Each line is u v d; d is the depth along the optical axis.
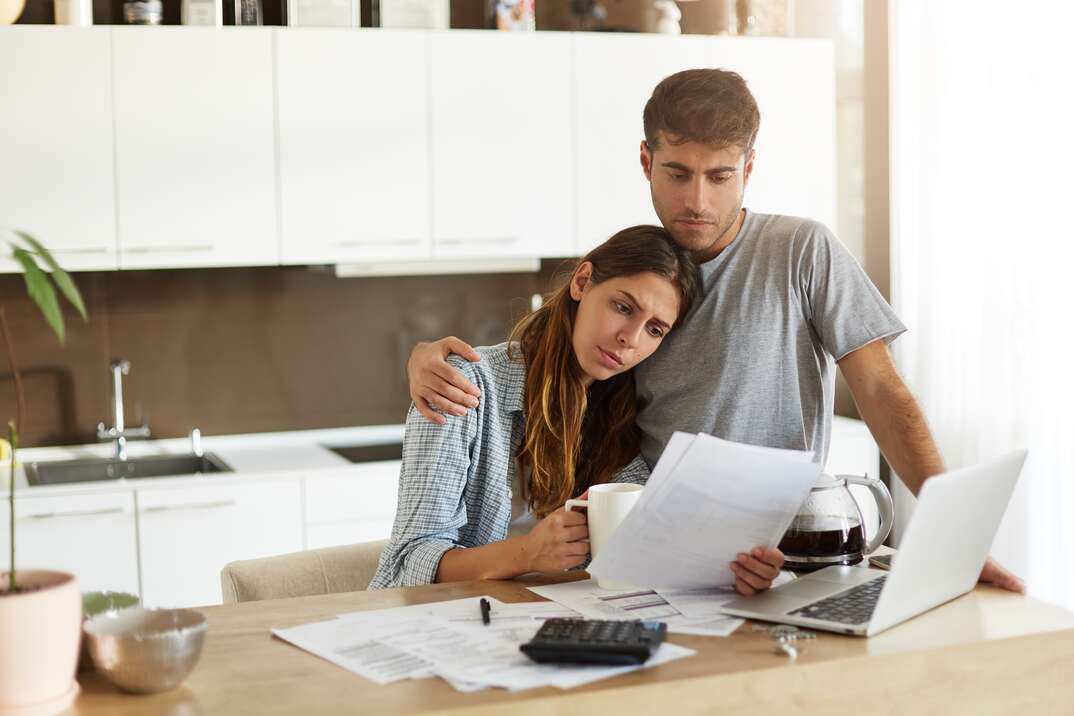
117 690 1.28
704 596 1.62
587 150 3.88
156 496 3.36
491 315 4.26
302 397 4.10
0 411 3.76
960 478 1.40
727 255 2.04
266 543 3.46
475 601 1.62
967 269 3.85
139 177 3.50
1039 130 3.52
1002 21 3.64
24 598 1.17
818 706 1.33
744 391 2.04
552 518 1.71
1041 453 3.58
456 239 3.78
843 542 1.71
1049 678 1.44
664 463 1.48
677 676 1.29
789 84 4.04
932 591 1.51
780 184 4.05
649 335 1.92
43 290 1.17
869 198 4.34
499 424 1.98
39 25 3.44
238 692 1.27
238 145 3.57
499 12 3.83
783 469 1.52
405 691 1.27
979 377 3.83
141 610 1.34
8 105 3.39
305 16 3.65
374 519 3.56
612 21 4.02
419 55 3.70
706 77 1.94
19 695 1.18
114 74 3.46
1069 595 3.51
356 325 4.13
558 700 1.24
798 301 2.03
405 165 3.72
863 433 3.94
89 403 3.86
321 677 1.32
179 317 3.95
